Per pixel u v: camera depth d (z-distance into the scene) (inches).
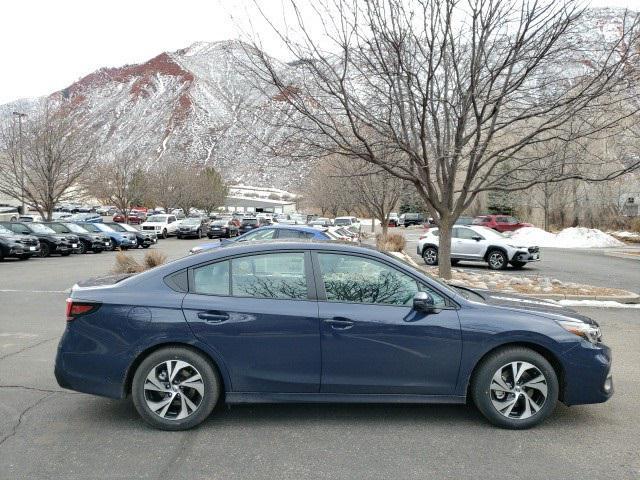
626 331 353.7
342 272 189.6
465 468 156.6
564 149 673.0
